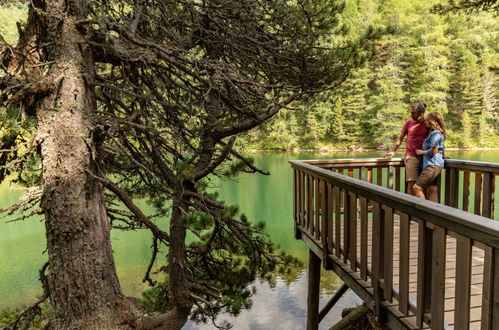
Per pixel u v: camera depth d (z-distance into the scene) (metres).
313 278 5.08
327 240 3.99
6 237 13.96
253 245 4.59
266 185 24.75
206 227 3.03
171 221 3.46
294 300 9.02
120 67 3.88
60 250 2.97
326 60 4.24
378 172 5.39
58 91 2.95
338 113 48.06
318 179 4.32
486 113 46.16
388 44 47.50
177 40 4.01
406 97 47.78
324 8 4.39
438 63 46.25
